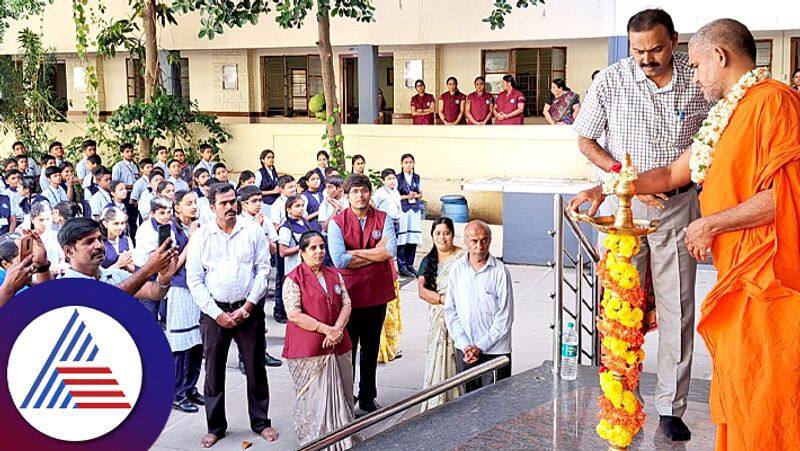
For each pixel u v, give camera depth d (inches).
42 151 686.5
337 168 528.1
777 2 491.5
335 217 273.9
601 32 540.7
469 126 573.0
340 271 270.5
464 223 544.1
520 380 200.5
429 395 192.4
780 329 118.2
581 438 168.1
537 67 636.1
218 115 713.0
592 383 198.4
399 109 666.8
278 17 483.2
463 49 652.1
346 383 245.9
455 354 250.2
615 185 132.2
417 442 169.2
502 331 234.8
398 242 503.5
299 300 236.4
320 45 530.0
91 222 180.4
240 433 263.7
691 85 153.1
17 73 685.9
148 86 597.3
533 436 169.5
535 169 559.5
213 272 253.3
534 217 510.0
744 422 120.6
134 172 568.4
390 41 593.3
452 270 241.1
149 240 301.1
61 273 207.2
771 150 117.2
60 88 772.0
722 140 122.2
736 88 122.3
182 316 280.1
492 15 526.0
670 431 160.9
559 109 559.8
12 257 189.8
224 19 479.5
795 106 118.2
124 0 659.4
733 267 119.6
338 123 537.0
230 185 254.5
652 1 517.7
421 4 583.8
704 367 300.4
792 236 116.3
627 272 135.9
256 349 259.1
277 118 716.0
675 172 147.1
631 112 156.3
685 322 158.4
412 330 378.0
